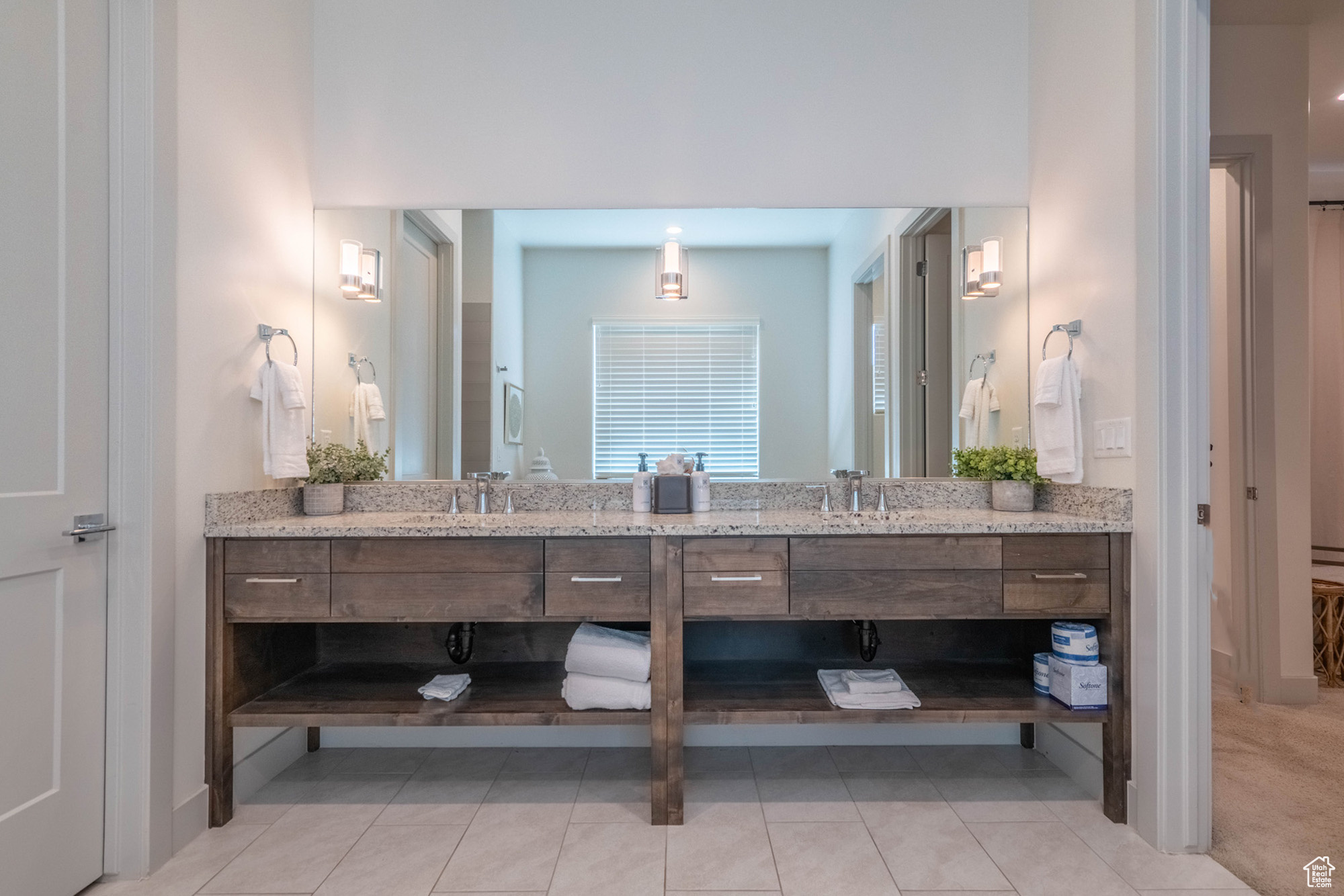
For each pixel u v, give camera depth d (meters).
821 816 2.02
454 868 1.76
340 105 2.58
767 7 2.60
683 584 2.00
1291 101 3.01
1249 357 3.00
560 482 2.62
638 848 1.85
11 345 1.49
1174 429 1.85
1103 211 2.11
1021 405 2.59
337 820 2.01
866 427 2.63
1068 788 2.19
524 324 2.63
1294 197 2.99
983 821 1.99
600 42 2.60
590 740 2.52
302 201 2.49
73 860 1.63
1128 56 1.98
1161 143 1.85
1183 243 1.85
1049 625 2.31
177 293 1.84
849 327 2.63
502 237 2.61
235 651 2.04
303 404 2.28
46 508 1.57
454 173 2.60
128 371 1.76
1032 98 2.55
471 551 2.00
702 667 2.41
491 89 2.59
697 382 2.64
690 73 2.60
